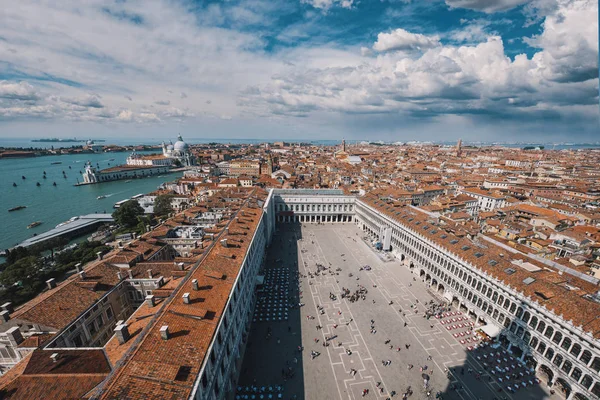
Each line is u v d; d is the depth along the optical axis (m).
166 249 98.38
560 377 57.53
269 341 72.06
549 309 59.72
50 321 55.19
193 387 36.56
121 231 165.75
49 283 65.62
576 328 54.28
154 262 76.81
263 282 96.56
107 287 68.12
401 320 80.75
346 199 171.00
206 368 42.09
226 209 130.12
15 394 38.03
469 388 59.66
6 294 94.88
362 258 121.62
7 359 52.53
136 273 73.31
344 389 59.09
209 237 96.06
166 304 49.88
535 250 95.50
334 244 137.38
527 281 68.00
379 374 62.94
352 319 80.94
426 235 101.69
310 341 72.25
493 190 199.88
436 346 71.12
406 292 95.19
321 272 108.44
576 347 54.66
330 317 81.75
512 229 119.69
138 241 93.81
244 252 77.31
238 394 57.41
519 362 66.00
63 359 43.59
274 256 122.56
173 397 34.41
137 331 47.72
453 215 137.00
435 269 96.31
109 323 66.81
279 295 92.44
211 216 127.31
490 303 74.06
